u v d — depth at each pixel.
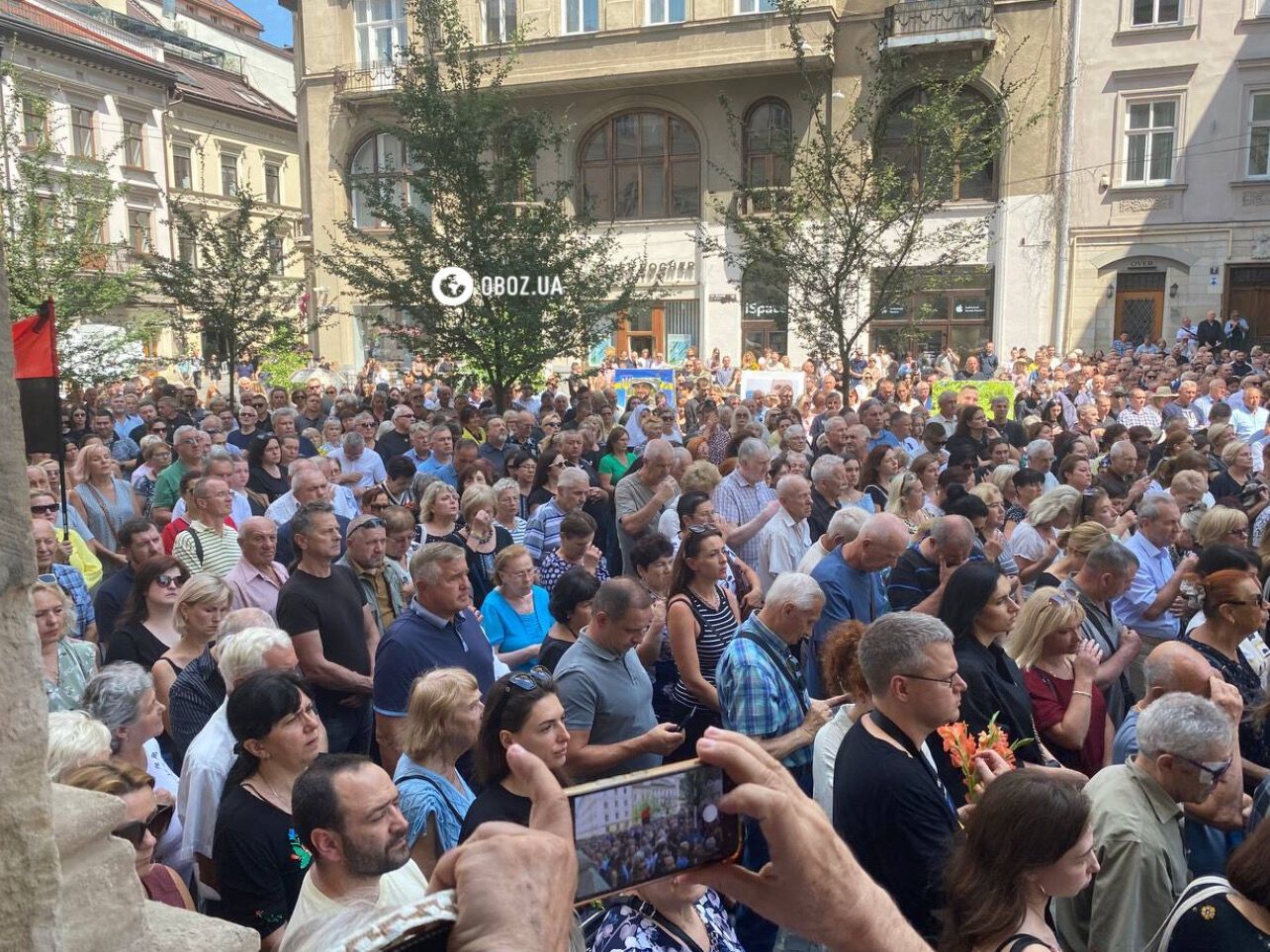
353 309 28.11
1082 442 9.09
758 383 17.89
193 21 51.03
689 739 4.71
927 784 2.87
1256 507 7.60
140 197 36.88
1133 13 22.92
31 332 6.32
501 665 5.22
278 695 3.12
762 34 23.59
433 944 0.88
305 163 28.86
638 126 26.02
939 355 22.95
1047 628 4.07
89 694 3.47
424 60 14.07
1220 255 22.91
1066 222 23.56
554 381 16.78
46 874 1.25
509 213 13.58
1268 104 22.36
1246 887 2.40
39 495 5.96
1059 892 2.29
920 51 22.67
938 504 7.86
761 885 1.20
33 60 31.64
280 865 3.00
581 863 1.16
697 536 4.75
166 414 12.98
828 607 5.23
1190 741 2.95
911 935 1.21
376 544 5.46
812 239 13.42
